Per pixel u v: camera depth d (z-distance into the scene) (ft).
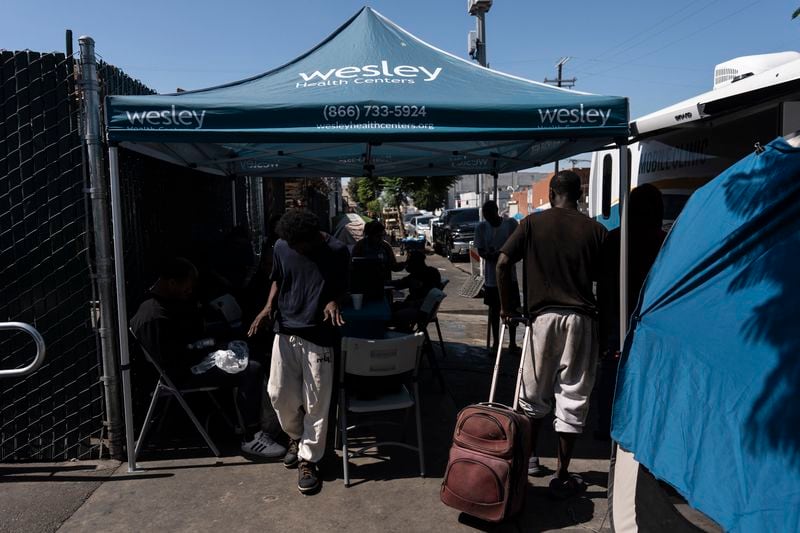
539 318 12.04
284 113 12.50
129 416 13.53
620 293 13.71
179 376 14.01
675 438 7.68
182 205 20.04
